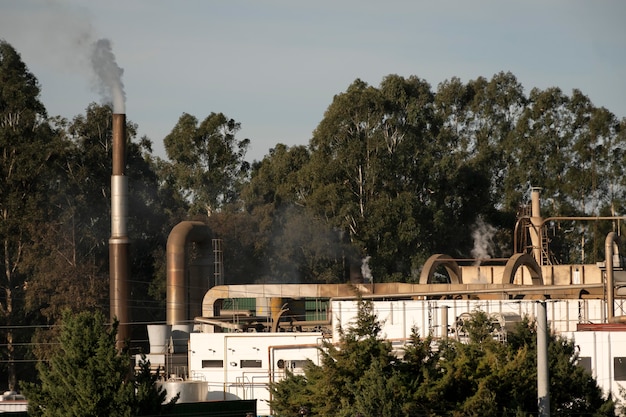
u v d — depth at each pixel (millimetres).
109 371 107938
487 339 107125
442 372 103125
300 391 109500
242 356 141750
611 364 116312
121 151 156375
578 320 130500
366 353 102688
